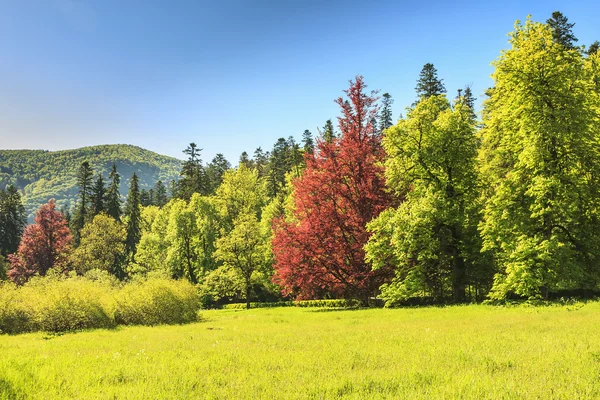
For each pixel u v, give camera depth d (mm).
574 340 8562
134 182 90375
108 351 10062
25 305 19094
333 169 28734
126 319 21156
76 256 66438
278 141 104375
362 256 27359
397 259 25062
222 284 46562
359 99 29812
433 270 26000
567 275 20547
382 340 10211
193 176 79562
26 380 6527
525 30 22422
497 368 6621
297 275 27750
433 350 8266
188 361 8000
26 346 11758
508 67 21625
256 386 5902
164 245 59281
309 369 7055
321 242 27531
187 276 55281
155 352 9484
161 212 63094
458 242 25953
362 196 28109
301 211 29844
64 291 19766
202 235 54625
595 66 26016
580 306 16328
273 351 9117
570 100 20703
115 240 70625
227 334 13539
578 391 5137
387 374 6414
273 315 24312
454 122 25812
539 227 21734
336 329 13703
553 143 20875
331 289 28797
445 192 25250
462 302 25250
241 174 60875
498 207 22594
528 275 19594
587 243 22109
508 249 22172
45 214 72562
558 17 38750
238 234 46188
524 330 10750
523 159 21266
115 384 6438
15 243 80812
